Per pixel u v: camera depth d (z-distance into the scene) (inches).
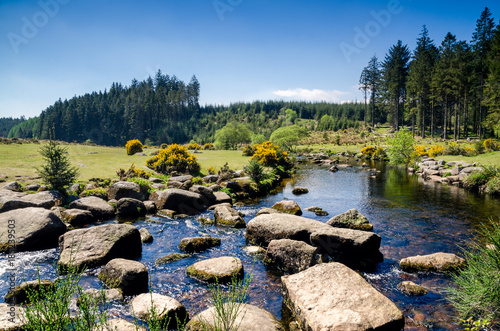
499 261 241.3
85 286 311.3
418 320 256.1
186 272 352.2
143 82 5610.2
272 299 295.6
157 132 4788.4
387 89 3341.5
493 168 901.8
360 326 217.0
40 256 400.2
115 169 986.1
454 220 577.0
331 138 3627.0
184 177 923.4
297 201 783.7
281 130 3432.6
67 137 4426.7
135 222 578.9
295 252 358.0
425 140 2513.5
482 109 2568.9
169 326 241.8
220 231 526.3
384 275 349.1
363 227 475.2
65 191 652.7
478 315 248.8
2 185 676.1
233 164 1306.6
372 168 1513.3
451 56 2422.5
